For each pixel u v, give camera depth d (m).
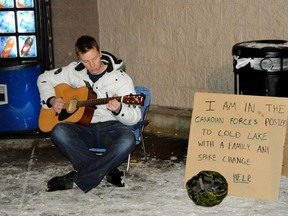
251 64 4.90
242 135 4.56
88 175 4.59
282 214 4.29
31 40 6.07
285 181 4.74
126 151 4.57
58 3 6.15
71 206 4.52
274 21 5.49
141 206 4.48
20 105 6.02
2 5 5.99
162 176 4.99
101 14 6.48
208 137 4.65
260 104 4.54
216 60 5.88
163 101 6.32
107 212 4.41
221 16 5.77
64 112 4.77
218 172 4.59
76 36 6.31
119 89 4.69
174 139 5.93
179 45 6.09
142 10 6.24
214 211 4.36
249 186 4.52
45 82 4.89
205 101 4.68
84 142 4.70
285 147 4.75
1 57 6.08
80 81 4.80
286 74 4.89
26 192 4.78
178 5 6.01
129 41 6.40
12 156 5.62
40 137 6.07
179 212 4.37
